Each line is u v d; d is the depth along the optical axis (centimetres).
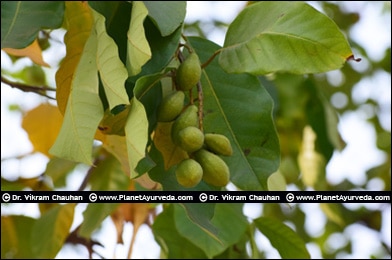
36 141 339
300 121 394
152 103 207
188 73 204
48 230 336
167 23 205
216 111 234
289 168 405
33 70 400
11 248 354
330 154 388
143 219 333
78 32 214
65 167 333
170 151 210
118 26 214
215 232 216
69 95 194
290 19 212
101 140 219
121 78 187
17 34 207
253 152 232
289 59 210
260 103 235
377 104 528
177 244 327
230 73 214
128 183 325
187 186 197
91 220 303
